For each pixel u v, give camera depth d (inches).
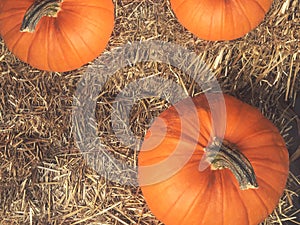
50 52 39.4
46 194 42.7
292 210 42.5
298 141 43.2
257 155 35.0
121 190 42.3
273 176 35.2
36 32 38.9
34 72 43.7
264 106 43.7
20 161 43.1
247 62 43.9
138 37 44.1
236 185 34.3
